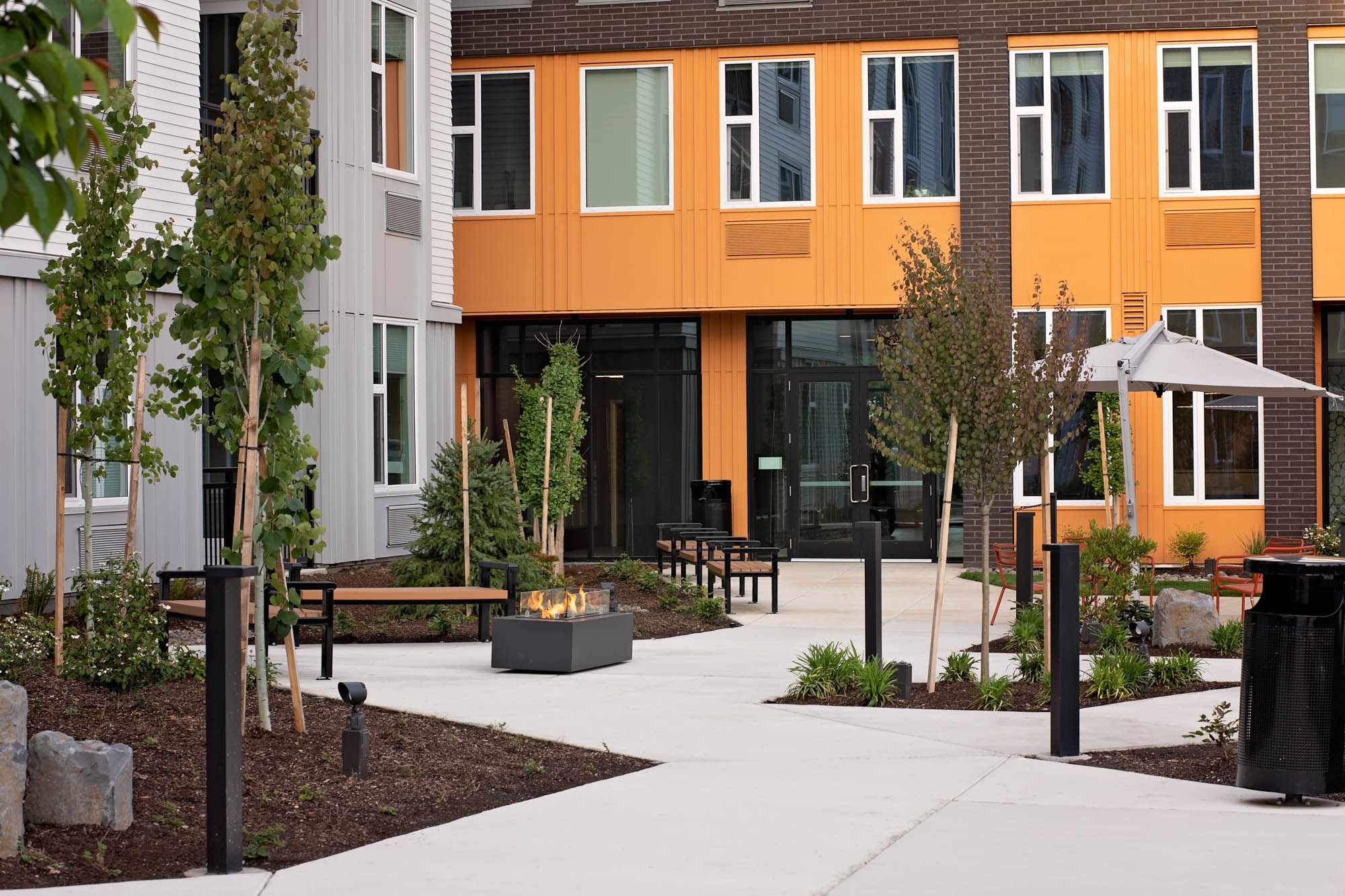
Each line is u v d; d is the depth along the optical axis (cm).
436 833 650
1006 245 2267
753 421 2433
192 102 1683
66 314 1066
